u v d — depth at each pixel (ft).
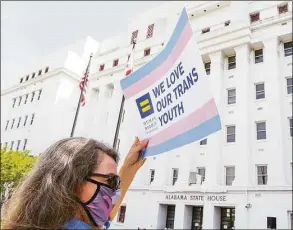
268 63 78.59
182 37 8.52
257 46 83.71
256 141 73.20
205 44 90.43
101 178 4.93
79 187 4.80
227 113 79.77
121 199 7.47
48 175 4.67
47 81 133.18
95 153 5.16
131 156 8.55
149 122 9.15
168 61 8.93
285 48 80.74
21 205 4.60
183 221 74.69
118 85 112.68
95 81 123.13
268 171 68.39
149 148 8.77
